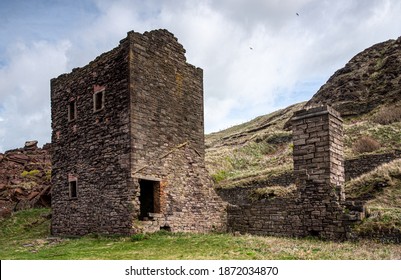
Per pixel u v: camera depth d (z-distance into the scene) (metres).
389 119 40.75
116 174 16.06
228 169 39.25
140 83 16.52
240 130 74.19
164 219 16.34
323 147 14.80
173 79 18.25
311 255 10.55
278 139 48.44
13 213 25.12
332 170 14.68
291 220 15.41
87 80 18.39
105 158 16.69
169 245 13.07
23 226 22.58
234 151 44.88
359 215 13.59
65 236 18.05
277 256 10.46
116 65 16.89
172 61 18.36
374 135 36.12
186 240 13.80
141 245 13.29
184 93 18.77
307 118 15.31
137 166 15.78
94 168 17.16
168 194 16.83
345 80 57.91
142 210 17.48
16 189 29.27
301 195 15.15
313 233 14.69
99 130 17.23
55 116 20.22
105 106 17.12
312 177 14.93
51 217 21.39
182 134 18.25
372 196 20.33
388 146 31.89
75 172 18.20
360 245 12.48
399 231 12.59
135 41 16.61
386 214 13.60
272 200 16.31
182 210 17.25
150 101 16.84
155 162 16.56
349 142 36.41
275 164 37.72
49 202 27.38
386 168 22.23
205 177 18.95
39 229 21.55
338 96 54.69
